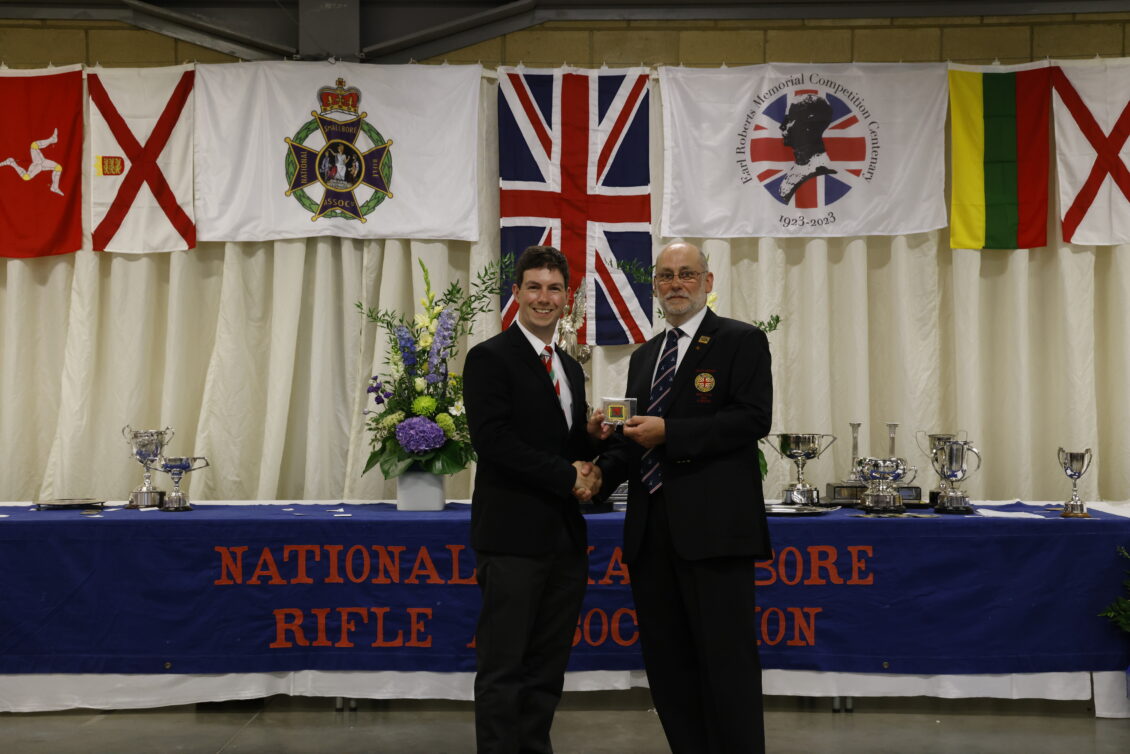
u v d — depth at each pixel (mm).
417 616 3697
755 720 2750
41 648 3633
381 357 5305
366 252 5418
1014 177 5336
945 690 3660
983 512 3961
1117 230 5266
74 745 3432
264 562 3688
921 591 3660
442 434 3980
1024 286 5340
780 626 3680
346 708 3881
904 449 5316
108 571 3652
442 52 5551
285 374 5344
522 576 2785
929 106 5355
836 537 3678
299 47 5504
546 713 2832
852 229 5340
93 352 5406
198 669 3648
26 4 5527
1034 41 5477
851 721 3742
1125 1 5430
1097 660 3641
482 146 5473
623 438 3104
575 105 5414
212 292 5543
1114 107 5301
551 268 2904
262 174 5387
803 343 5410
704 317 2988
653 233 5441
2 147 5398
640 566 2957
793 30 5539
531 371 2861
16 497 5438
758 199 5363
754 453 2898
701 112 5379
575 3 5527
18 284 5441
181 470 4121
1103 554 3666
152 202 5387
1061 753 3371
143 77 5402
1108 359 5387
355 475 5305
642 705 4012
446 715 3822
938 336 5395
